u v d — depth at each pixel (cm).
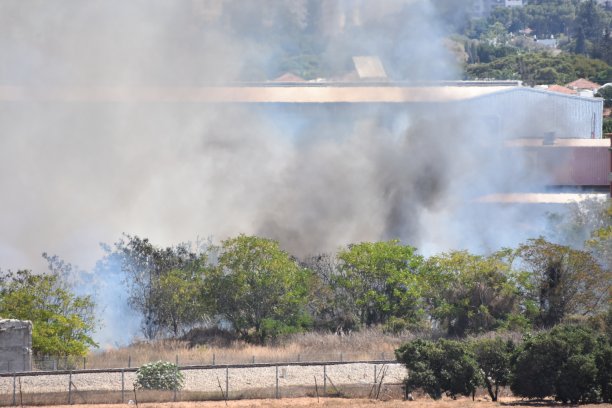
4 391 15488
